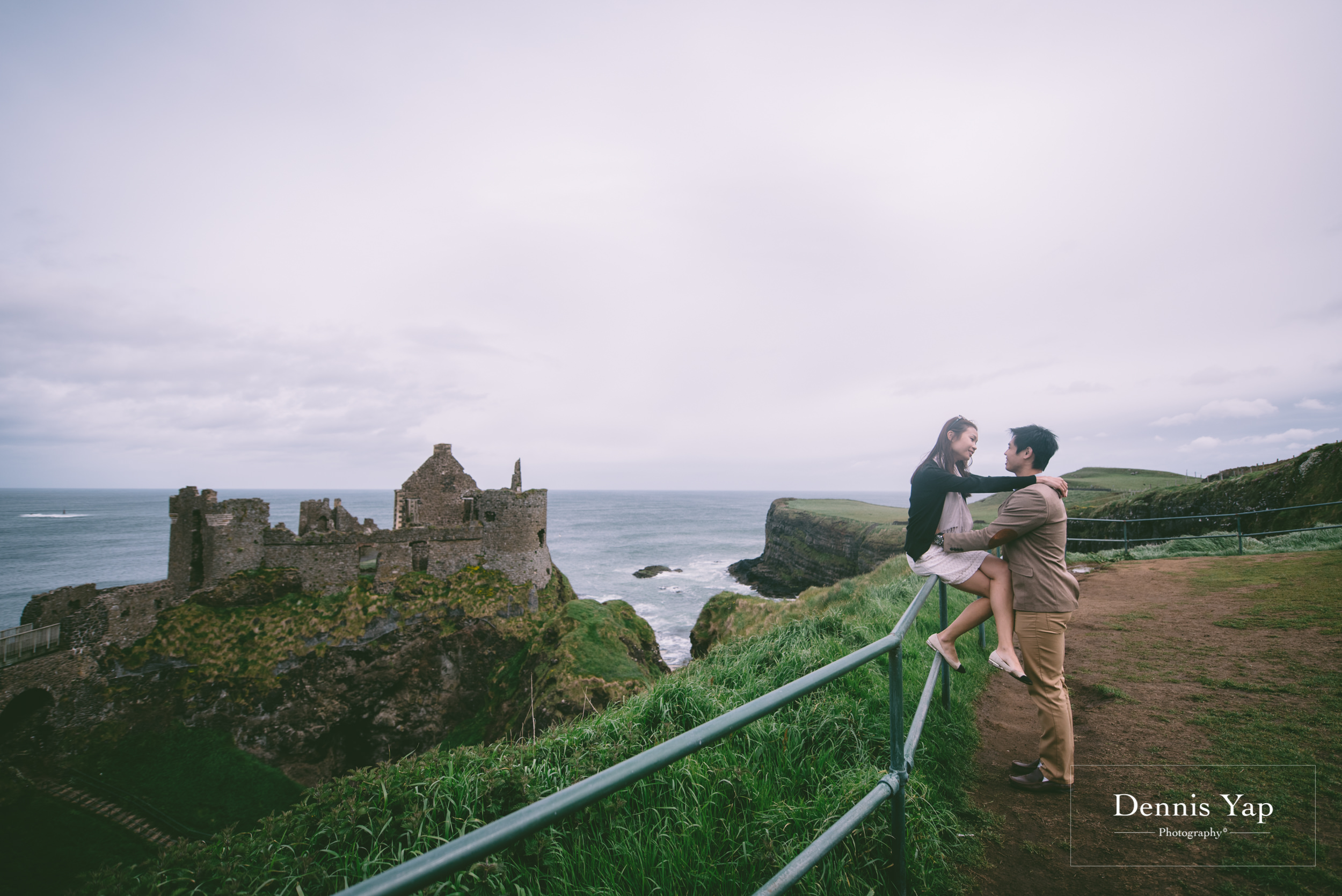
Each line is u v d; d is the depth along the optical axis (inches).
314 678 1273.4
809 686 86.9
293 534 1441.9
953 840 141.9
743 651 329.1
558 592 1720.0
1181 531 805.9
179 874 153.9
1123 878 124.6
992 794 166.7
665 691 207.0
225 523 1360.7
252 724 1176.2
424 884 42.2
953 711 220.4
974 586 173.3
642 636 1195.9
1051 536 159.0
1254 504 715.4
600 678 943.0
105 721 1067.9
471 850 45.9
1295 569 408.8
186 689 1156.5
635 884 122.3
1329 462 631.2
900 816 114.3
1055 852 136.3
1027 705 235.1
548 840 131.0
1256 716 192.7
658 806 142.8
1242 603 340.5
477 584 1507.1
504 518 1577.3
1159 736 189.3
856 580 684.7
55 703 1029.8
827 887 115.3
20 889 781.3
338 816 156.2
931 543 182.5
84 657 1079.6
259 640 1269.7
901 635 118.8
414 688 1359.5
